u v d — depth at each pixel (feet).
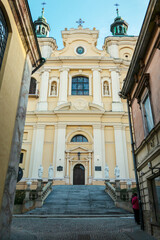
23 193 49.96
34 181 77.66
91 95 94.89
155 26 26.13
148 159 27.27
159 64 25.45
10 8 23.44
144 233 26.08
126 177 80.02
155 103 26.68
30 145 85.61
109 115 90.27
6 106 22.08
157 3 23.50
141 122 32.58
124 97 40.68
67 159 82.58
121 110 91.66
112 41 108.27
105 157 83.61
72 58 100.58
